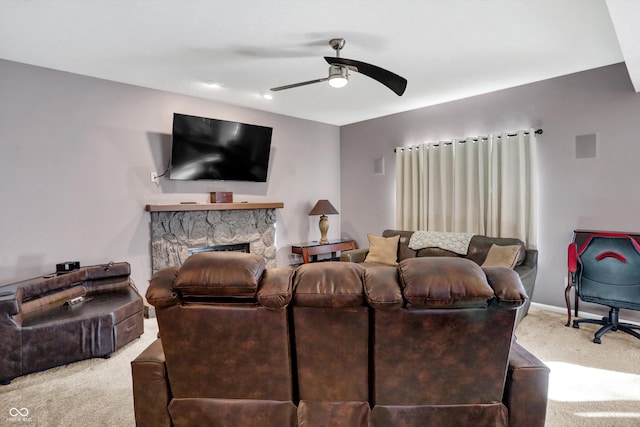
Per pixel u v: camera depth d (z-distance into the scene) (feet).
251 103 15.14
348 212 19.81
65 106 11.14
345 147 19.76
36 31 8.47
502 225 13.16
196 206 13.32
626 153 10.85
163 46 9.39
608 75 11.09
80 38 8.87
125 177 12.40
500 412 4.47
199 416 4.77
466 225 14.38
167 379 4.83
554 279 12.49
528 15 7.88
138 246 12.73
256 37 8.89
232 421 4.73
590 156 11.51
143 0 7.16
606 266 9.57
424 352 4.35
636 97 10.61
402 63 10.73
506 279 4.21
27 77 10.48
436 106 15.56
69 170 11.23
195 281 4.33
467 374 4.41
